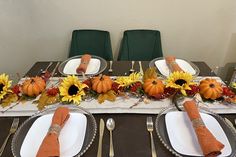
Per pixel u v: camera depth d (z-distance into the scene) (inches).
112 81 43.3
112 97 41.0
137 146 31.9
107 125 35.5
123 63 56.4
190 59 86.7
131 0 75.3
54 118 34.1
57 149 28.9
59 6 76.4
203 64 56.8
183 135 33.1
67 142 32.3
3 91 40.8
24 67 88.1
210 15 77.8
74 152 30.6
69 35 81.7
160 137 32.5
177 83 41.1
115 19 78.6
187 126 34.7
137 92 41.8
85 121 35.8
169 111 37.6
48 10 77.2
